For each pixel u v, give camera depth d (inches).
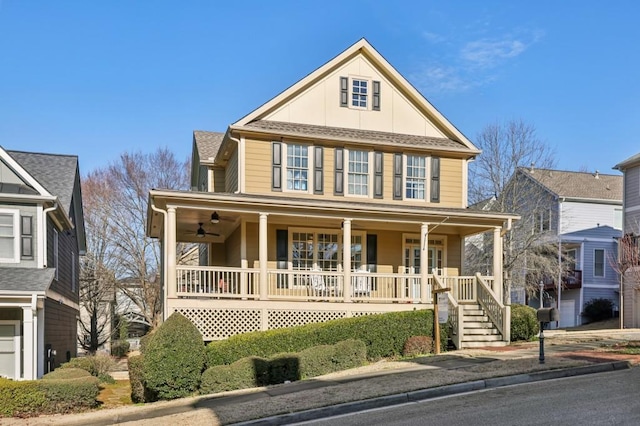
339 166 721.0
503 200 1136.2
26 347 585.6
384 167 743.7
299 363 486.3
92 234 1327.5
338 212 647.1
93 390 467.5
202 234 713.0
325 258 721.6
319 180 709.3
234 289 715.4
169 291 580.4
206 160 826.8
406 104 774.5
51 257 711.7
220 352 522.3
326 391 381.1
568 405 315.3
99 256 1328.7
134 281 1368.1
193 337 463.8
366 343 569.9
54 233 737.0
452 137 789.2
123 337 1437.0
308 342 552.1
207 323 589.0
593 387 360.5
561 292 1307.8
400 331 585.0
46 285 605.0
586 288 1259.8
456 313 598.9
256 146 692.1
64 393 442.9
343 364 503.8
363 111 753.6
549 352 507.8
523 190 1237.7
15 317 633.6
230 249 783.1
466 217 688.4
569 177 1362.0
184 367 451.8
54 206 679.1
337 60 737.6
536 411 305.6
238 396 405.4
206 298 608.1
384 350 575.5
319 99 737.6
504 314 614.9
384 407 344.8
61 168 869.8
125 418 372.2
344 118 744.3
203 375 463.8
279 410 337.4
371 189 730.2
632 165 1050.7
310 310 625.0
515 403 327.0
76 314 1008.9
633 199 1052.5
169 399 447.2
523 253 1112.2
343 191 719.1
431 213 672.4
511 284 1167.6
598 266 1279.5
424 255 674.8
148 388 456.4
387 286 697.0
